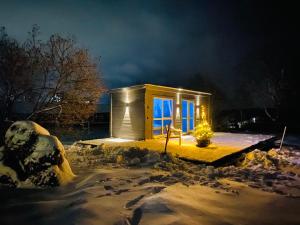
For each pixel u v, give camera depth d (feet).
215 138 42.73
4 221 10.00
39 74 29.63
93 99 34.04
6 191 13.52
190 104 51.08
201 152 26.89
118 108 43.62
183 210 11.25
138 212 10.77
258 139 40.91
